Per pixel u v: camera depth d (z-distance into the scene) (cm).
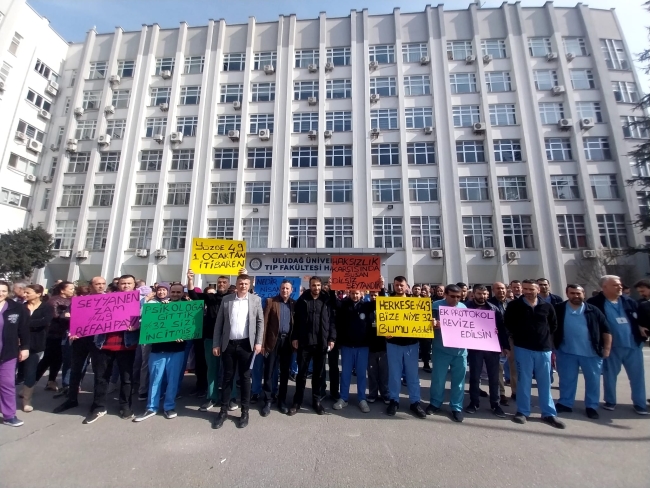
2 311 488
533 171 2189
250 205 2288
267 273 1387
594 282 1944
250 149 2405
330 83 2473
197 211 2308
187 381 721
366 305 595
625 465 376
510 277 2092
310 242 2211
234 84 2525
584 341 540
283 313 591
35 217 2428
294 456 392
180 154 2431
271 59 2555
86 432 455
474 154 2277
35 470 358
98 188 2405
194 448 409
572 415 534
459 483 340
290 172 2328
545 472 361
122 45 2655
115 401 592
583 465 376
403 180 2238
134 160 2400
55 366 658
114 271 2234
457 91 2386
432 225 2188
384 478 348
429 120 2355
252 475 351
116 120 2517
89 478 343
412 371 544
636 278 1970
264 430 465
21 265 1938
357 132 2338
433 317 568
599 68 2328
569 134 2245
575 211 2141
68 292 671
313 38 2556
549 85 2342
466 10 2491
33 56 2548
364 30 2494
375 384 620
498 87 2377
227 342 500
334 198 2272
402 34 2500
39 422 491
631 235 2081
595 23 2480
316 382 544
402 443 429
